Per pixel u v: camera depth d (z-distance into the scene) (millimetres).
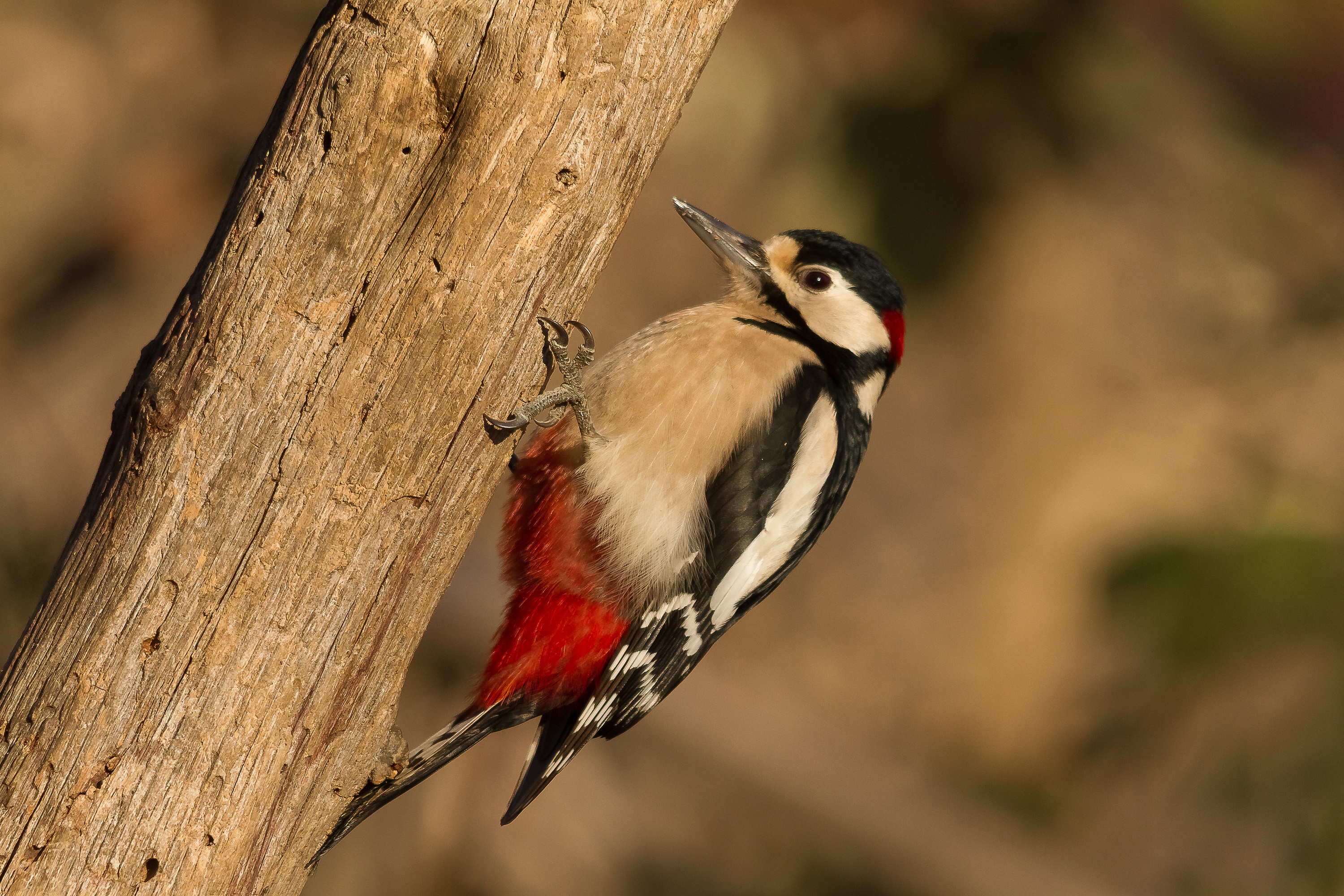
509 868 12266
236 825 4914
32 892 4719
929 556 16109
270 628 4875
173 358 4781
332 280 4762
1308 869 11633
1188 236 15289
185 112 13742
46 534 12039
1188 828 12570
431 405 4941
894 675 15672
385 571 5031
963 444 16172
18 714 4766
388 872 11578
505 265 4910
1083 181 14961
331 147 4684
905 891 13688
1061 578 15172
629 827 13484
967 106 13289
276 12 13961
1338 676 11031
